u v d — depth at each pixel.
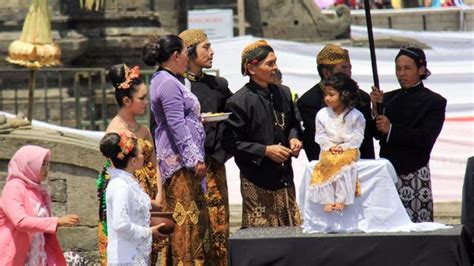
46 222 19.56
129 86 20.11
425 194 21.31
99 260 24.34
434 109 21.36
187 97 20.41
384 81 33.56
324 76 21.09
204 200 20.80
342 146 18.83
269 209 21.12
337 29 50.12
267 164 21.06
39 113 40.03
